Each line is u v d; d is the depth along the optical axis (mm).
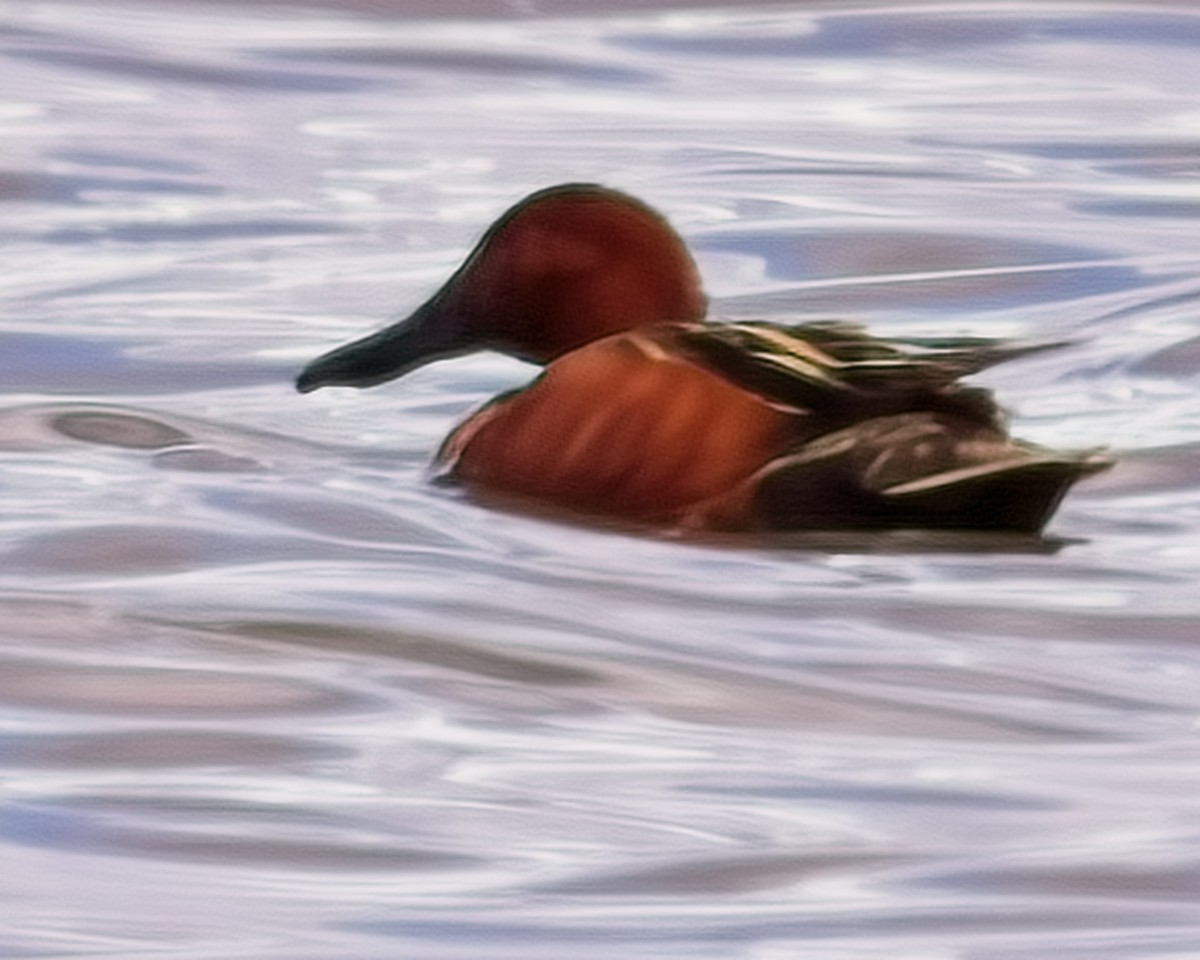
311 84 22000
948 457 11289
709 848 8977
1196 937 8367
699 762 9625
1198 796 9352
